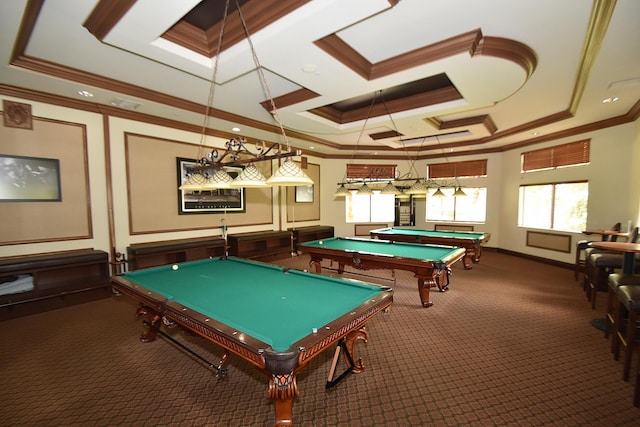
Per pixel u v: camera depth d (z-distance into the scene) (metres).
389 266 3.96
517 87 3.42
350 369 2.33
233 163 2.76
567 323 3.34
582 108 4.60
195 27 2.67
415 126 5.29
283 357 1.33
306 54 2.68
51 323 3.38
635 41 2.68
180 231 5.27
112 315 3.62
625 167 4.90
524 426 1.83
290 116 4.62
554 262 6.18
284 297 2.23
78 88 3.57
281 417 1.52
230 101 4.32
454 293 4.40
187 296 2.25
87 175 4.17
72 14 2.25
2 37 2.47
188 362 2.58
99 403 2.05
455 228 8.25
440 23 2.47
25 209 3.71
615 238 4.92
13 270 3.38
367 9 2.05
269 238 6.45
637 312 2.20
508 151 7.42
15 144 3.60
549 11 2.29
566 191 6.00
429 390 2.17
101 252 4.07
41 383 2.28
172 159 5.09
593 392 2.15
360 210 8.92
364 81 3.25
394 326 3.26
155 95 4.00
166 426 1.83
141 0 1.95
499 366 2.48
